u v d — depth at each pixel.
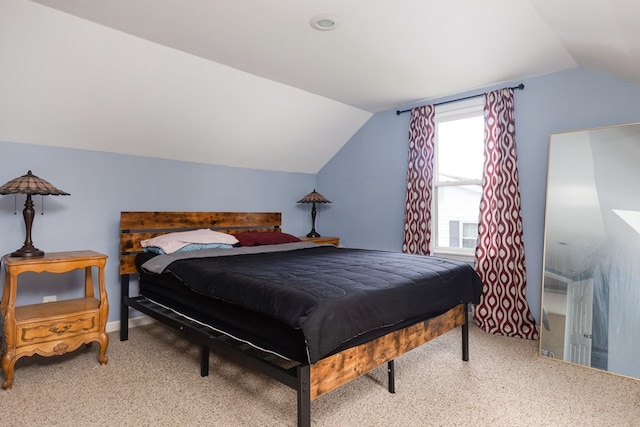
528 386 2.32
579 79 3.07
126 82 2.82
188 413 1.98
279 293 1.81
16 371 2.47
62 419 1.91
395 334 2.13
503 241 3.37
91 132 3.06
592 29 2.12
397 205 4.29
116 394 2.18
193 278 2.37
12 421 1.89
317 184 5.13
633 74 2.60
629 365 2.47
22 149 2.88
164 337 3.18
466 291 2.63
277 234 3.95
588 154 2.80
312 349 1.55
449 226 4.01
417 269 2.45
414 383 2.35
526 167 3.35
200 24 2.34
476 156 3.81
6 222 2.81
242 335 2.02
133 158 3.45
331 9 2.15
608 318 2.59
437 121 3.97
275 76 3.27
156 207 3.61
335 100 3.98
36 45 2.33
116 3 2.10
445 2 2.08
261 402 2.10
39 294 2.96
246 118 3.67
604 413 2.01
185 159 3.79
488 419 1.94
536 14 2.20
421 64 3.00
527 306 3.27
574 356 2.69
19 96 2.58
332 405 2.07
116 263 3.35
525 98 3.36
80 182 3.15
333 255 3.12
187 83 3.04
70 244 3.10
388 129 4.36
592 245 2.71
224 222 4.00
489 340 3.18
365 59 2.90
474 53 2.79
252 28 2.39
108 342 2.78
